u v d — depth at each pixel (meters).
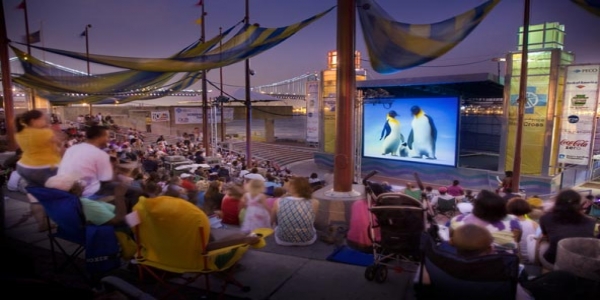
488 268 2.36
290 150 32.94
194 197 5.07
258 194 4.91
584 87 15.30
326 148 24.41
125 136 23.55
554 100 15.80
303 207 4.64
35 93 16.05
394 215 3.54
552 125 15.93
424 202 4.05
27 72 10.82
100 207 3.43
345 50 5.47
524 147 16.53
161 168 14.21
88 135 3.66
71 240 3.73
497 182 17.00
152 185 4.51
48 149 4.36
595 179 19.45
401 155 20.12
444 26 5.69
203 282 3.75
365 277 3.77
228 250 3.05
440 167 18.78
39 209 4.54
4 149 9.57
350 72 5.51
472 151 27.44
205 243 2.95
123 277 3.78
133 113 36.03
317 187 8.09
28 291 1.40
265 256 4.41
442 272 2.50
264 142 40.47
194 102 34.97
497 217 3.20
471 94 24.84
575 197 3.19
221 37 9.03
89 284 3.51
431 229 3.64
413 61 6.44
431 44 5.99
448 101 18.14
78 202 3.39
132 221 3.06
